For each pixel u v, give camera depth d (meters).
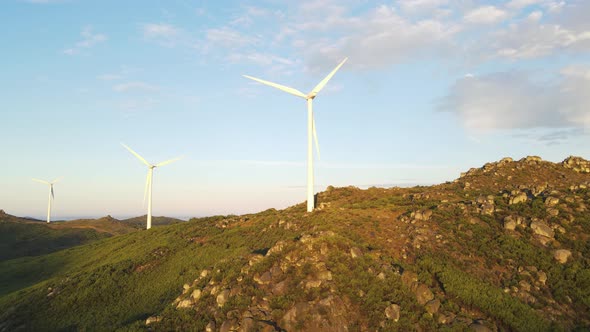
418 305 31.20
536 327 28.38
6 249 116.19
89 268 63.88
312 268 34.75
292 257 37.28
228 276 37.44
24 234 133.75
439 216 45.28
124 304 45.28
